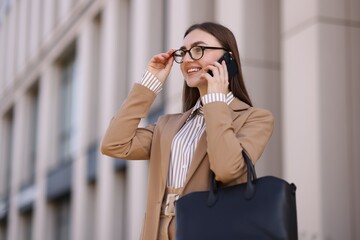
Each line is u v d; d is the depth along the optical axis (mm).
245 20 8414
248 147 2508
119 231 13086
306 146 6844
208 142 2447
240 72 2799
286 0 7500
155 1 12117
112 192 13172
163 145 2719
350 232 6613
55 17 19016
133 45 12648
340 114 6793
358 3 7137
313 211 6633
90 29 15562
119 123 2791
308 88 6910
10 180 24359
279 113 8375
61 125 18312
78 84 16859
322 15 6945
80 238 14820
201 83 2721
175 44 10250
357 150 6793
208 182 2547
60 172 17047
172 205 2623
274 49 8477
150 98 2830
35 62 20656
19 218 21438
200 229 2338
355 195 6684
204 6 10062
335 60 6895
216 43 2732
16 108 22906
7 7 26344
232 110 2682
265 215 2258
